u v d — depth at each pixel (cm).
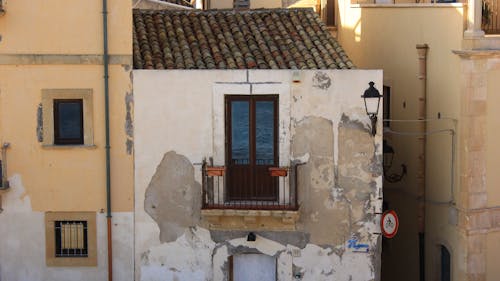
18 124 2022
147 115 2017
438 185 2258
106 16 1994
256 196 2052
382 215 2019
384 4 2591
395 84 2528
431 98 2305
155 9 2486
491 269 2142
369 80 1994
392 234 2028
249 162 2047
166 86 2011
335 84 1997
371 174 2019
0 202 2038
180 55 2108
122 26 1998
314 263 2045
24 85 2012
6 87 2012
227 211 1989
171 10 2317
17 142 2025
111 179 2030
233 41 2180
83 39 2002
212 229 2034
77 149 2023
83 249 2062
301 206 2028
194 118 2016
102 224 2042
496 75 2114
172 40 2173
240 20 2281
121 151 2027
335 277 2047
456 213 2153
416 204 2369
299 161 2017
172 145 2022
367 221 2033
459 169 2136
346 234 2036
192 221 2038
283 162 2016
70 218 2045
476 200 2114
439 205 2250
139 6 2458
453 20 2162
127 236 2045
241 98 2027
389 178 2541
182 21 2277
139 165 2028
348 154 2016
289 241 2038
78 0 1995
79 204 2036
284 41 2184
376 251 2038
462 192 2123
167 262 2050
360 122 2006
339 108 2003
